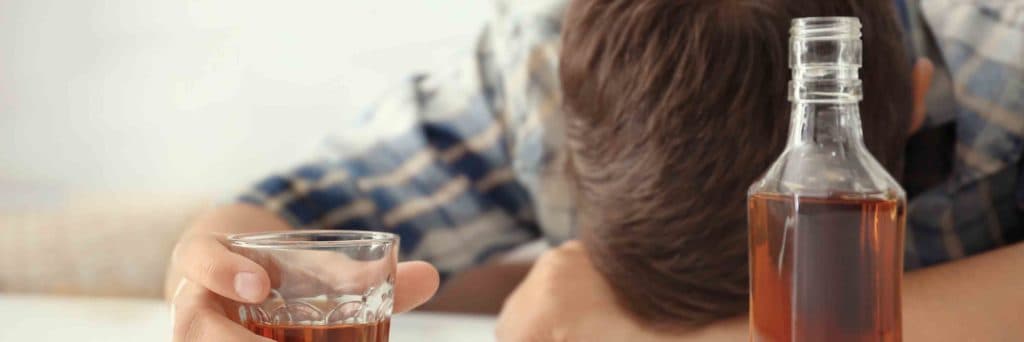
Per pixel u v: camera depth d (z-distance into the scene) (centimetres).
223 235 88
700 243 96
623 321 104
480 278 166
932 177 122
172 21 271
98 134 281
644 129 94
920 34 122
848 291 75
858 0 94
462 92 153
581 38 98
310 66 257
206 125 271
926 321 98
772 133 92
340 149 148
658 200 95
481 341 115
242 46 265
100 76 280
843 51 76
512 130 151
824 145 76
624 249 100
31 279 191
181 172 274
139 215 195
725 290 98
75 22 279
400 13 245
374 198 146
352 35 251
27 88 286
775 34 91
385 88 250
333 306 80
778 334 76
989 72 119
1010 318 98
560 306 108
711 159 93
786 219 76
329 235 84
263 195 137
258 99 265
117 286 189
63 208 208
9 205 280
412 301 90
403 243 149
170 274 107
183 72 271
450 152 150
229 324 83
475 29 238
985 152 120
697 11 92
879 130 95
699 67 92
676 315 100
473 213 152
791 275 76
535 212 155
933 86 120
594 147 99
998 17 120
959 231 124
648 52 93
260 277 80
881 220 75
